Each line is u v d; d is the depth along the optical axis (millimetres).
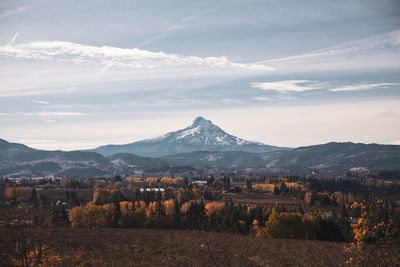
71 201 175875
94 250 42094
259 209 116875
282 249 46781
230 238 47875
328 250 46219
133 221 107125
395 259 19734
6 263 23750
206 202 182875
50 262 25766
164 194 186875
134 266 30656
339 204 166375
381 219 20609
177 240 52156
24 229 23438
